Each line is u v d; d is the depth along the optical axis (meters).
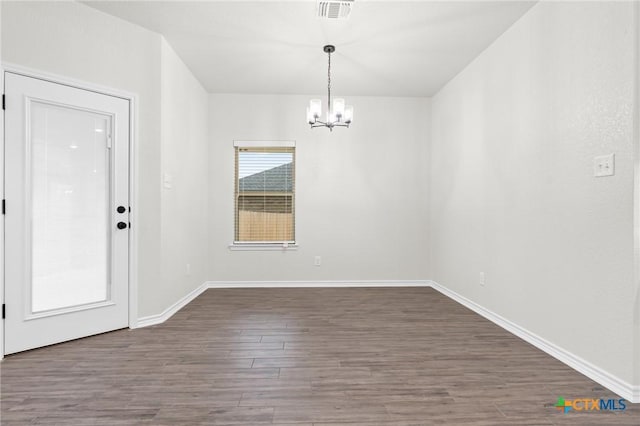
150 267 3.12
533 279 2.65
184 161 3.78
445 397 1.89
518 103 2.84
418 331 2.95
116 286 2.94
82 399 1.86
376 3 2.67
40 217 2.58
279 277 4.75
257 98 4.72
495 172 3.18
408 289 4.61
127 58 2.97
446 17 2.84
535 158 2.62
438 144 4.54
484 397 1.89
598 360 2.06
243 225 4.77
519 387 2.00
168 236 3.36
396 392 1.94
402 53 3.50
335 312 3.52
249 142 4.70
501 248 3.08
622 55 1.90
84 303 2.79
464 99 3.82
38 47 2.52
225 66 3.83
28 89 2.49
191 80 4.01
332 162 4.77
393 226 4.82
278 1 2.66
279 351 2.52
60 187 2.68
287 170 4.80
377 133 4.80
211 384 2.03
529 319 2.70
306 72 4.00
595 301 2.09
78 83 2.71
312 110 3.36
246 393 1.93
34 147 2.55
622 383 1.91
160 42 3.16
